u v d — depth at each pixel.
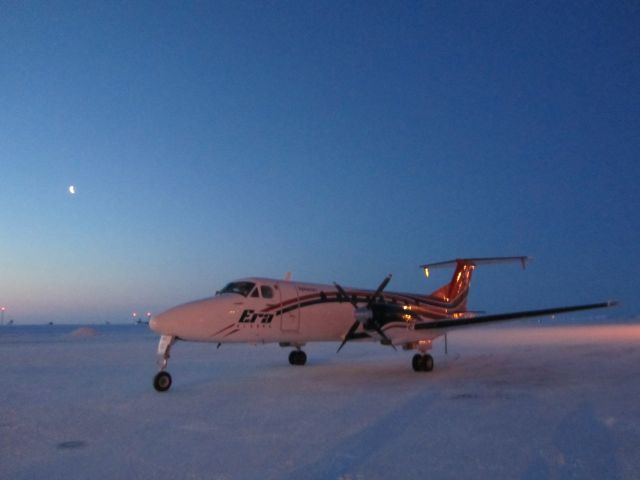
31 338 40.75
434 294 18.45
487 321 13.73
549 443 6.25
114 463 5.61
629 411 8.16
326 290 15.19
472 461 5.55
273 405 9.09
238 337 12.98
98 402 9.48
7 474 5.28
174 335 11.83
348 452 5.95
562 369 14.66
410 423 7.48
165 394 10.44
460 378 12.93
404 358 19.53
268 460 5.66
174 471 5.30
